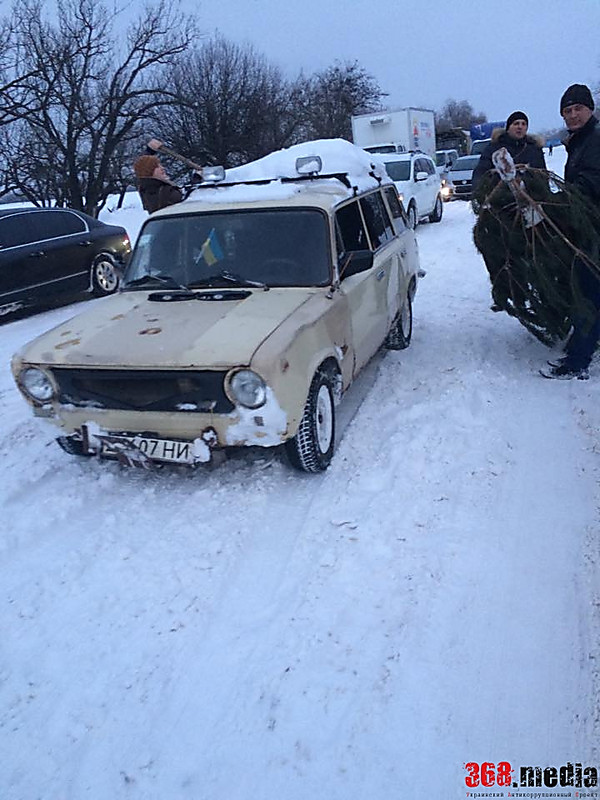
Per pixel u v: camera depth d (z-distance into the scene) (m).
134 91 21.61
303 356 4.03
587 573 3.40
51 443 5.30
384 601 3.30
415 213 16.05
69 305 10.91
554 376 5.83
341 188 5.47
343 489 4.29
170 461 4.07
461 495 4.12
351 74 41.16
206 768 2.56
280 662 3.00
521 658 2.93
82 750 2.68
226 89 28.66
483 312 8.09
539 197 5.34
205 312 4.39
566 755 2.52
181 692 2.89
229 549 3.78
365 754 2.56
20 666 3.09
